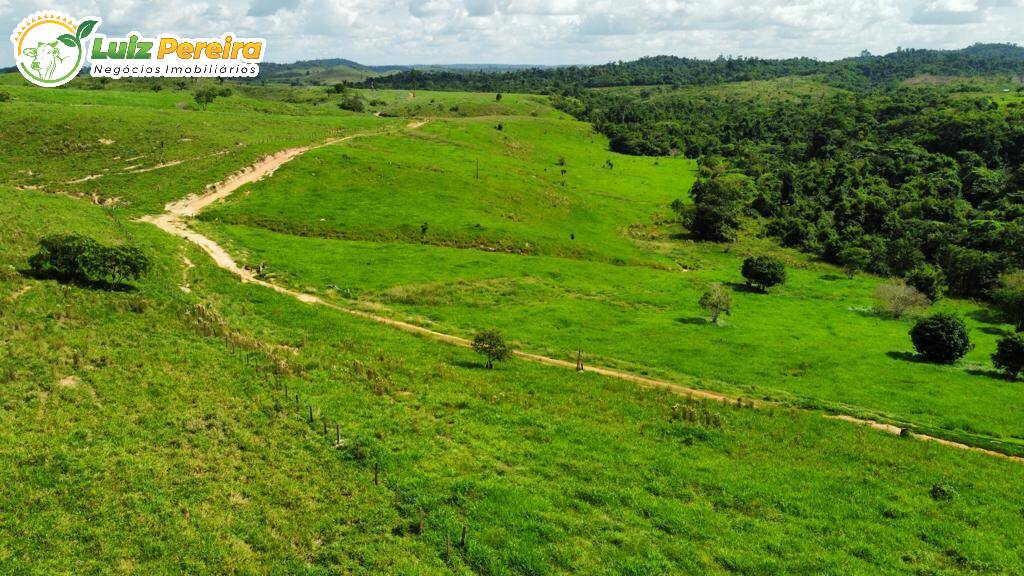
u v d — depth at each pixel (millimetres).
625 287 81375
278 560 21859
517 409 37906
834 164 182500
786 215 144750
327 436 30703
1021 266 103375
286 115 174750
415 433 32594
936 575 24438
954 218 136000
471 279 73438
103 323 38844
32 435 26125
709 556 24547
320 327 50219
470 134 180875
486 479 28625
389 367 42625
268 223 85625
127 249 47250
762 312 76750
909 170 170500
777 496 29812
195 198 91875
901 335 71062
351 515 24797
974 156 175875
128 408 29797
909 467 34500
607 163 188125
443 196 109000
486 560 23016
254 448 28500
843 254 112188
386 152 131750
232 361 37719
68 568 20125
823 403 45844
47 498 22906
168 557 21203
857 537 26797
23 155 97812
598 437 34844
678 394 44656
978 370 59062
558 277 80438
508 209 112625
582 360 51750
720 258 113438
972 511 29703
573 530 25344
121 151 104875
